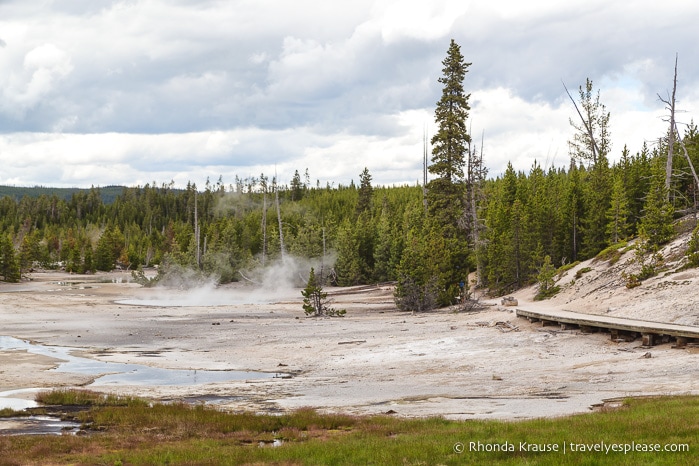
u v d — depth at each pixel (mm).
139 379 30328
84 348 40844
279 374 31547
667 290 41219
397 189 180250
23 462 15289
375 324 49406
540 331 38375
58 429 19875
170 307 71250
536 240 69125
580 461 12109
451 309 57531
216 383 28750
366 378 29047
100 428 19906
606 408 17812
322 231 114062
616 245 60438
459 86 77125
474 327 42969
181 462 14789
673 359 26469
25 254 145375
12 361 35344
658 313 36875
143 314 62906
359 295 82688
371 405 22375
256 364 34500
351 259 99750
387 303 71062
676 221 60594
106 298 83688
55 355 37906
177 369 33250
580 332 36062
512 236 69938
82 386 28547
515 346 34469
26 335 47062
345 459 14133
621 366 26594
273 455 15086
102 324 54031
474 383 26078
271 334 45938
